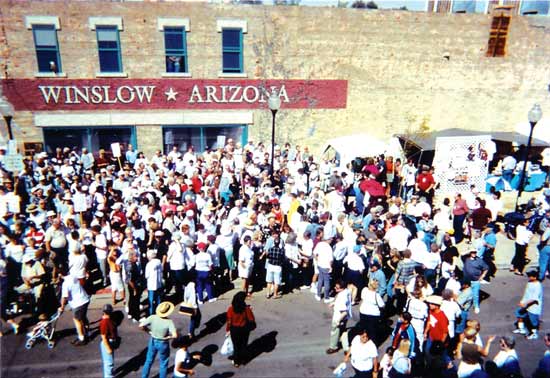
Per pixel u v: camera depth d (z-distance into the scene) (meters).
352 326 10.16
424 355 8.76
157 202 13.91
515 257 13.25
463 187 18.78
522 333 10.14
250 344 9.59
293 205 13.41
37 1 17.28
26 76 17.92
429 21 20.55
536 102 22.81
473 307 11.10
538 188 19.73
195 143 20.33
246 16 18.97
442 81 21.55
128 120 19.17
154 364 8.87
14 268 10.55
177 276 10.67
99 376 8.50
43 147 18.88
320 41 19.88
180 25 18.52
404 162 19.62
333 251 11.72
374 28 20.17
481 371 7.07
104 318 8.00
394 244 11.75
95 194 13.58
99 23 17.88
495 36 21.36
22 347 9.40
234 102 19.91
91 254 11.93
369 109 21.25
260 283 12.34
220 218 12.80
